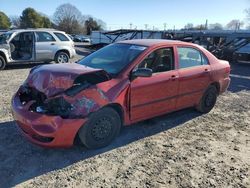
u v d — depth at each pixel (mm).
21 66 13102
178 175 3729
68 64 4684
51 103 3867
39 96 4129
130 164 3949
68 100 3834
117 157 4121
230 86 9953
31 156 4039
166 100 5043
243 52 18406
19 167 3758
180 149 4480
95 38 27891
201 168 3938
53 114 3807
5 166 3766
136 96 4512
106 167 3848
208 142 4809
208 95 6105
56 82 3949
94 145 4215
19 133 4746
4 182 3439
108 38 25891
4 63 11688
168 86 4980
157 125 5422
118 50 5039
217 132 5273
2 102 6516
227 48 19125
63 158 4023
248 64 18969
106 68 4605
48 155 4082
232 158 4281
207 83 5883
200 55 5797
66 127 3771
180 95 5305
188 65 5473
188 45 5527
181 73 5215
